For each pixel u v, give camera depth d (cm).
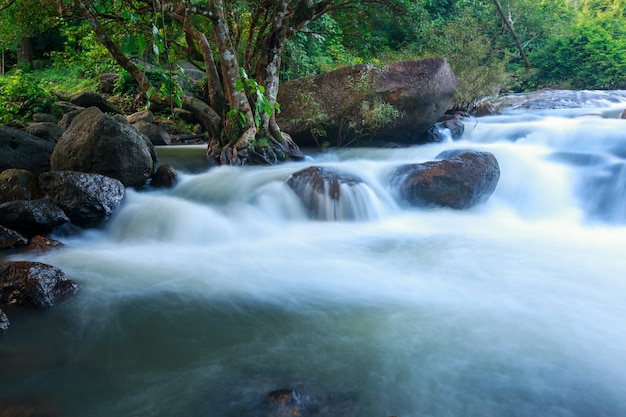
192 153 1096
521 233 704
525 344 384
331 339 388
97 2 1141
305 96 1143
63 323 409
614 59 2488
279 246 638
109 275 521
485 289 496
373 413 297
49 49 2758
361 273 539
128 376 334
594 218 779
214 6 926
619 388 330
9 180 685
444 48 1520
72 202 649
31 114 1441
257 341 384
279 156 1033
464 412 302
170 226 668
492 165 796
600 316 436
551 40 2667
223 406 301
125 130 787
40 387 321
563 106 1680
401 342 385
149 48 1130
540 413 303
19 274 438
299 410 294
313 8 1055
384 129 1160
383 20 1507
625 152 940
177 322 415
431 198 779
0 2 1166
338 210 739
